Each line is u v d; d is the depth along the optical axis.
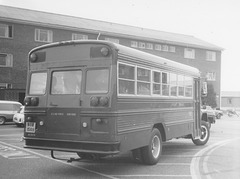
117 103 6.93
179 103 10.23
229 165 8.56
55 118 7.39
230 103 72.06
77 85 7.27
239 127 22.30
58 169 7.98
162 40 41.03
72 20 38.25
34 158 9.45
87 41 7.23
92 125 6.96
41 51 7.88
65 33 33.75
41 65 7.84
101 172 7.67
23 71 31.44
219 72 47.56
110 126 6.80
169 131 9.44
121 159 9.35
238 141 13.87
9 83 30.86
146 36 39.97
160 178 7.12
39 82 7.84
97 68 7.11
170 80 9.65
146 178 7.12
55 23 32.84
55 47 7.68
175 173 7.60
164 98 9.19
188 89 11.03
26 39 31.62
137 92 7.82
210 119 18.02
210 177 7.23
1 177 7.14
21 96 30.44
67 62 7.46
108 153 6.73
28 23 31.41
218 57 47.59
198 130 11.86
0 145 12.10
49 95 7.55
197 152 10.69
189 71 11.11
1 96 29.44
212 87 43.75
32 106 7.74
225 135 16.62
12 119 23.89
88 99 7.04
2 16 29.98
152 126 8.45
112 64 6.97
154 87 8.67
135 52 7.85
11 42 30.94
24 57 31.50
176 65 10.11
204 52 46.22
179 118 10.20
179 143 13.05
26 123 7.79
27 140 7.78
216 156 9.91
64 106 7.30
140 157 8.38
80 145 7.07
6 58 30.81
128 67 7.49
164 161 9.09
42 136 7.52
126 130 7.22
